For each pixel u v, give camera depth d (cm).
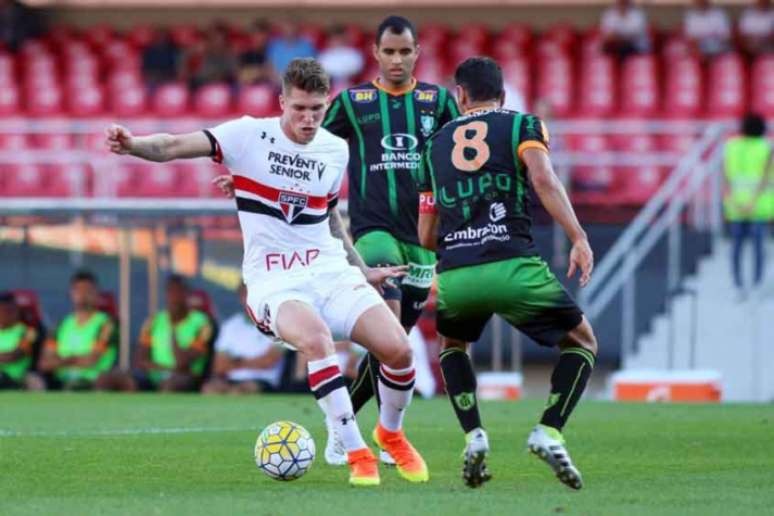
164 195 8394
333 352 2811
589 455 3484
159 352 6094
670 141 8394
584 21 10162
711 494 2734
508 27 10144
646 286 6975
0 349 6169
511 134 2791
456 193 2791
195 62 9412
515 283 2744
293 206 2891
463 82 2895
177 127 8612
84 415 4578
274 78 9162
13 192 8656
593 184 7869
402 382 2886
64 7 10425
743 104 8831
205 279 6322
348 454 2847
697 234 7194
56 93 9450
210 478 2991
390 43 3400
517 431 4044
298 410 4778
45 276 6475
